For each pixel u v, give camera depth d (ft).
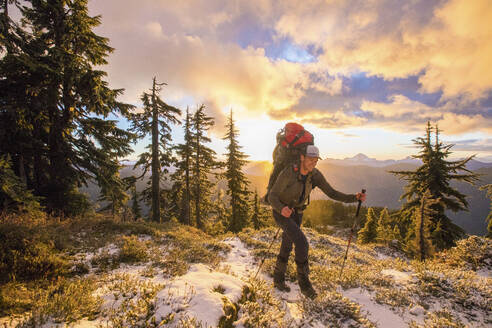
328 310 10.25
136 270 15.02
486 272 20.65
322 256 26.48
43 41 40.37
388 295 12.53
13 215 23.39
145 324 7.32
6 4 37.50
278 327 8.38
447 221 59.31
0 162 23.86
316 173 11.07
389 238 76.54
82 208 40.09
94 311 8.45
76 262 15.79
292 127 10.53
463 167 62.13
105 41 43.45
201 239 29.99
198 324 7.17
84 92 38.11
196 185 92.12
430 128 65.26
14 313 7.94
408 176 67.41
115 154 49.01
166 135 69.92
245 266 19.58
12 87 34.53
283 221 10.89
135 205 103.96
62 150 41.65
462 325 9.83
